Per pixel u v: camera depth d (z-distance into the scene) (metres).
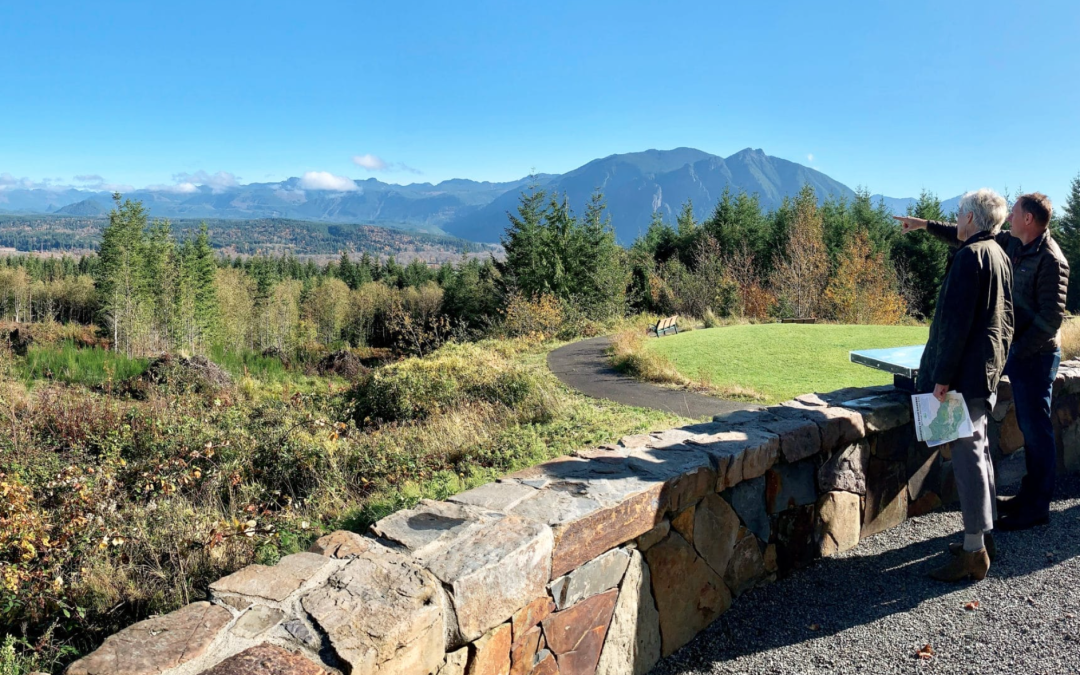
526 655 2.30
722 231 40.78
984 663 2.71
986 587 3.33
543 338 23.12
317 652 1.68
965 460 3.40
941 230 4.41
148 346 23.41
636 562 2.77
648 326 24.61
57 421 9.07
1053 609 3.09
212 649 1.69
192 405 10.73
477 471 5.98
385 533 2.37
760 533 3.43
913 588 3.38
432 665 1.92
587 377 12.87
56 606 3.29
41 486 5.43
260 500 5.88
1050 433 4.02
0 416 9.29
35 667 2.81
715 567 3.19
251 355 20.16
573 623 2.49
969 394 3.28
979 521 3.35
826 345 14.11
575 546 2.46
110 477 5.45
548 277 33.25
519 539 2.28
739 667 2.82
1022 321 4.02
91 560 3.75
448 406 9.53
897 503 4.21
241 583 2.00
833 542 3.82
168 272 40.00
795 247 31.70
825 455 3.75
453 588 2.00
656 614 2.88
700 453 3.20
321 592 1.94
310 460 6.53
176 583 3.47
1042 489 4.04
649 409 9.55
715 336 16.09
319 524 4.57
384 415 9.70
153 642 1.70
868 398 4.25
